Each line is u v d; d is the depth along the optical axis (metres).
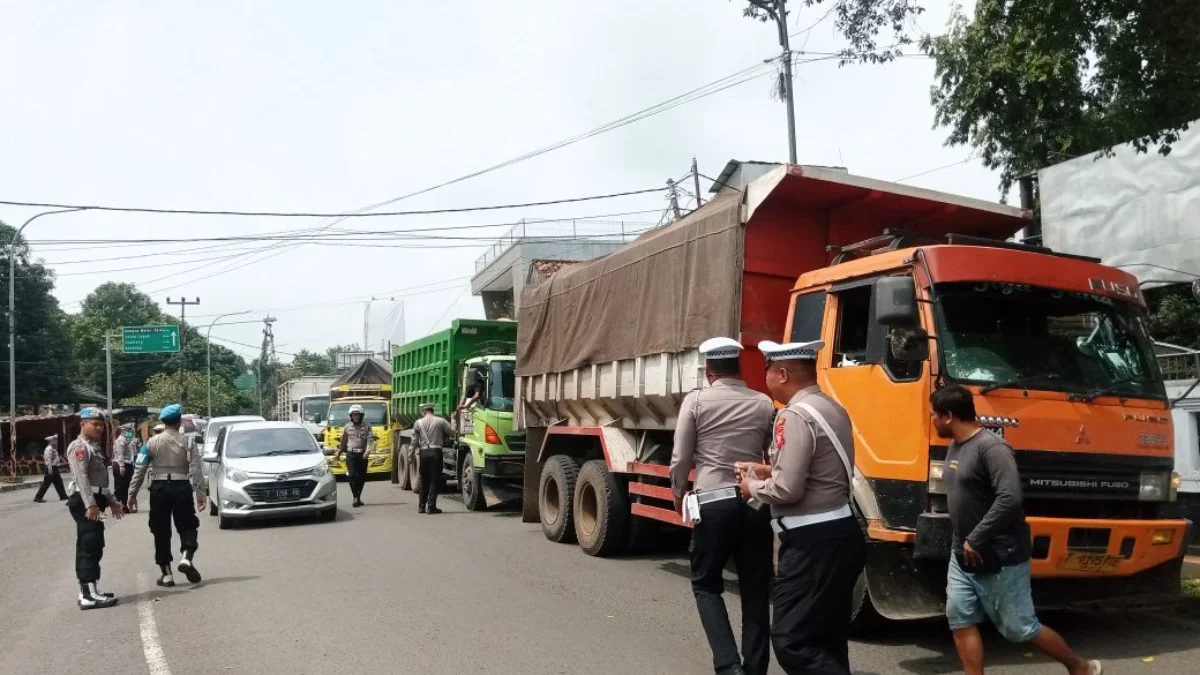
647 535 10.79
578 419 11.84
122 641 7.30
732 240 8.07
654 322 9.32
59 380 47.62
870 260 6.88
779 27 18.52
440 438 16.06
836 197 8.03
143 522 16.39
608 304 10.49
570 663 6.36
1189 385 10.24
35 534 15.25
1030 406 6.07
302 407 35.88
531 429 13.40
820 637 4.58
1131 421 6.35
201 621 7.91
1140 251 11.48
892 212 8.41
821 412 4.66
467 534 13.01
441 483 18.72
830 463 4.61
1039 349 6.40
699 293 8.50
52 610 8.64
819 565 4.55
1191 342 12.79
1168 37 7.38
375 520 14.98
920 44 13.41
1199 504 9.99
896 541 6.14
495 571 9.95
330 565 10.52
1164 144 8.10
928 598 6.10
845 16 9.64
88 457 8.74
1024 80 11.70
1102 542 6.03
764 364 7.97
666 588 8.98
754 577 5.26
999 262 6.45
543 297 12.68
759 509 5.06
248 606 8.43
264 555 11.48
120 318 85.19
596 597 8.55
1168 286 12.91
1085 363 6.49
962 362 6.12
